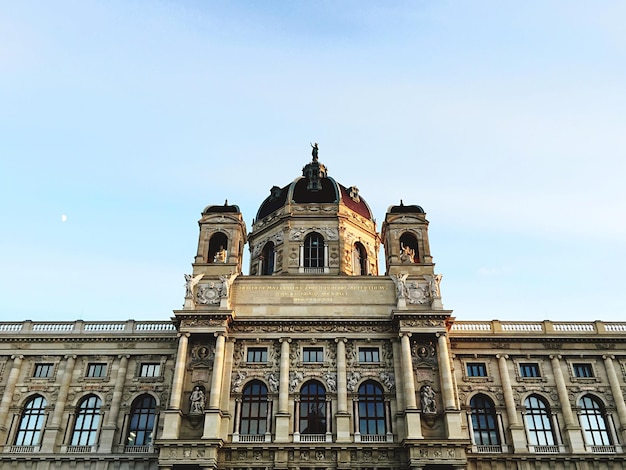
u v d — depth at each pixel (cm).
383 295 6322
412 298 6238
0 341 6550
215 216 6888
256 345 6019
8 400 6212
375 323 6084
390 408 5697
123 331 6588
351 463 5328
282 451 5372
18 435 6091
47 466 5816
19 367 6419
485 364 6412
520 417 6119
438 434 5497
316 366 5916
